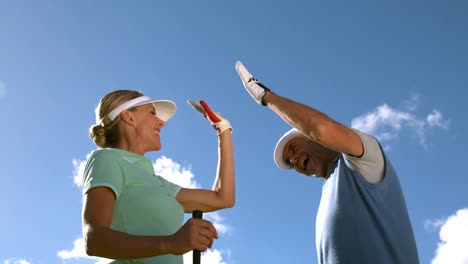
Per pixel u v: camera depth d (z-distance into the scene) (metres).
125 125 3.72
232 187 4.13
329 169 3.90
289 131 4.20
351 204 3.55
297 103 3.79
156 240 2.81
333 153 4.01
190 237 2.76
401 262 3.42
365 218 3.50
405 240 3.50
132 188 3.35
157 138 3.82
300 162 4.12
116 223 3.26
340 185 3.64
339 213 3.57
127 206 3.29
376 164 3.60
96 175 3.23
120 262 3.19
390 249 3.45
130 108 3.76
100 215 3.06
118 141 3.71
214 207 4.05
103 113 3.74
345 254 3.47
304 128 3.69
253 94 4.05
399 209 3.59
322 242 3.63
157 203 3.36
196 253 2.95
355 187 3.59
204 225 2.82
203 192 4.07
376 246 3.43
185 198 4.01
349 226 3.51
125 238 2.85
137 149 3.71
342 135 3.56
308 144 4.12
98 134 3.73
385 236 3.46
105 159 3.34
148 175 3.49
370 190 3.54
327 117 3.64
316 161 4.08
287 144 4.20
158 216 3.33
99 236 2.90
